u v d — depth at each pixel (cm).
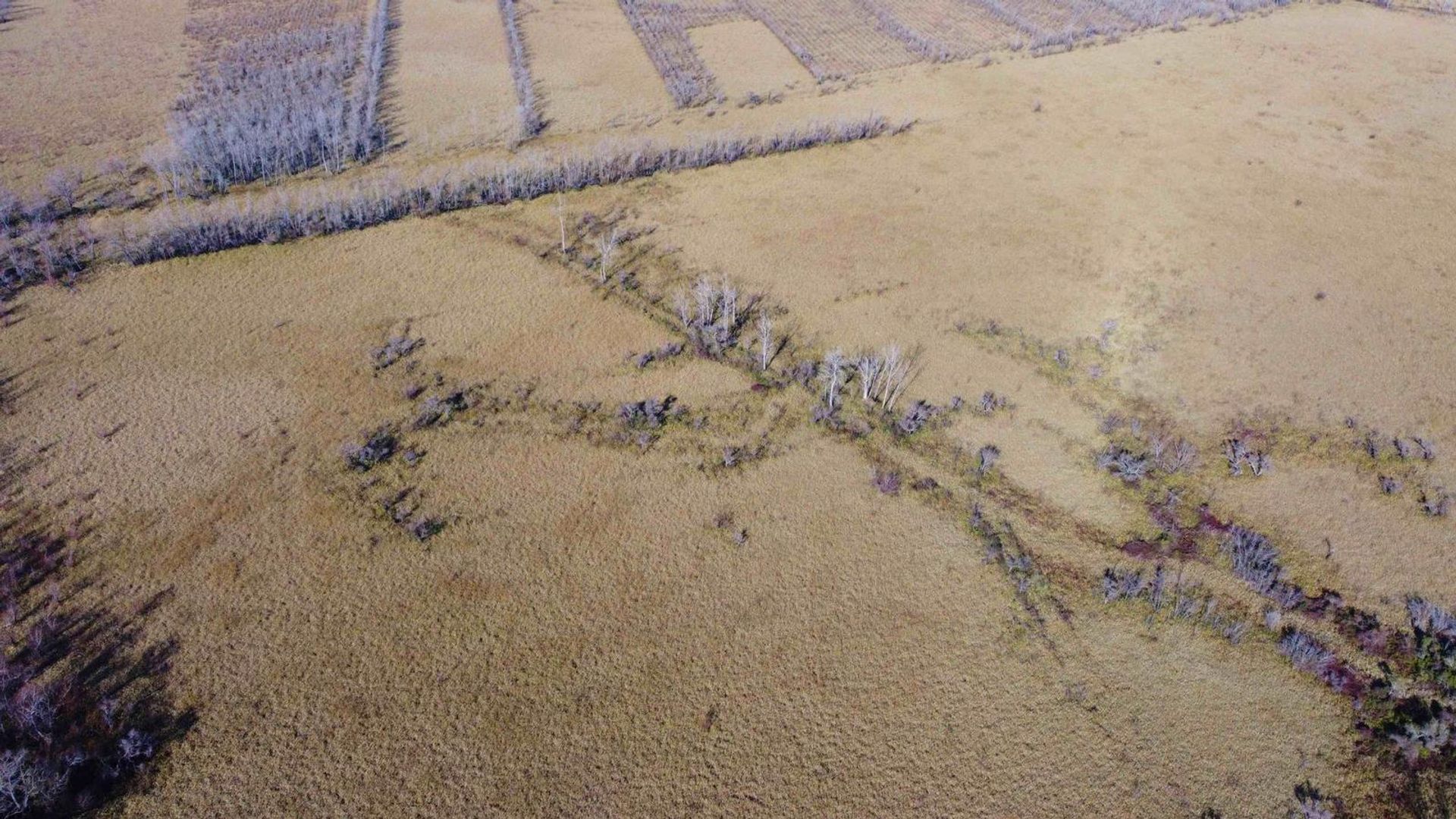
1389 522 4206
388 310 5391
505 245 6072
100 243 5828
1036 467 4484
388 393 4772
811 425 4691
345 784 3136
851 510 4238
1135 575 3959
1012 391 4947
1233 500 4312
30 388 4659
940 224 6456
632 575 3897
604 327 5341
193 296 5416
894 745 3319
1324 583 3938
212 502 4097
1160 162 7375
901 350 5197
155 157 6669
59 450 4300
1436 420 4734
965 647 3666
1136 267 5984
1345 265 5978
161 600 3675
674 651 3609
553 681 3484
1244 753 3322
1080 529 4178
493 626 3662
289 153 6775
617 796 3144
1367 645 3694
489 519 4116
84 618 3588
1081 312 5569
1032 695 3497
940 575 3950
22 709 3203
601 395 4838
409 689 3425
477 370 4966
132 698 3328
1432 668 3591
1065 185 7019
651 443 4553
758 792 3166
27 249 5694
